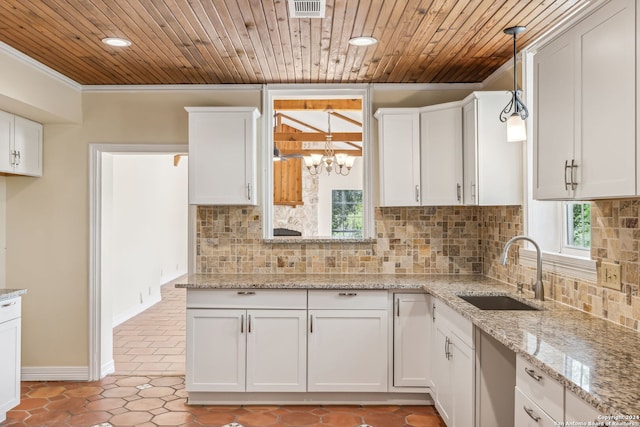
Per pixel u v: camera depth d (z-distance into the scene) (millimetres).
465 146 3555
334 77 3951
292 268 4090
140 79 3965
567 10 2656
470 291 3188
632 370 1640
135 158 6980
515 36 3012
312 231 11945
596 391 1443
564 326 2252
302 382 3504
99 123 4117
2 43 3109
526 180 3209
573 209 2996
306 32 2957
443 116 3686
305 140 8367
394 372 3516
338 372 3508
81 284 4098
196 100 4133
